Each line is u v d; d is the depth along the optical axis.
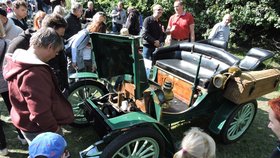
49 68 2.40
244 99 3.71
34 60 2.32
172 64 4.16
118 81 3.54
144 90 3.17
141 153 3.18
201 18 10.64
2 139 3.52
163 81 4.21
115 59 3.24
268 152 4.08
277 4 9.74
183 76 3.88
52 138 1.84
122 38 2.96
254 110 4.25
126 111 3.41
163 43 6.22
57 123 2.59
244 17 9.86
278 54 9.59
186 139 1.89
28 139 2.58
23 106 2.46
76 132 4.25
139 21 8.98
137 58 2.95
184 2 10.73
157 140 3.17
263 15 9.73
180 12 6.06
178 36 6.11
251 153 4.04
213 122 3.90
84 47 4.56
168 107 3.60
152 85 3.45
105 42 3.23
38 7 10.54
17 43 3.07
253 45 10.62
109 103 3.66
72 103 4.18
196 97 3.78
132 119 3.08
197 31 10.98
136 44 2.88
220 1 10.41
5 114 4.66
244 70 3.91
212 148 1.85
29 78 2.28
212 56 4.12
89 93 4.27
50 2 10.51
